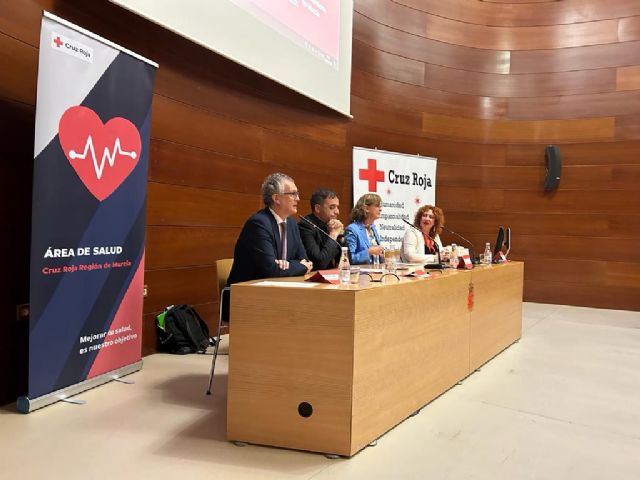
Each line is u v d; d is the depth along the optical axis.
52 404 2.64
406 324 2.57
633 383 3.31
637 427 2.58
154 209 3.77
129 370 3.19
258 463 2.06
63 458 2.05
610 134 6.60
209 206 4.25
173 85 3.89
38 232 2.53
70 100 2.66
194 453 2.13
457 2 6.83
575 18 6.76
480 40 6.94
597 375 3.48
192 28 3.77
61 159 2.63
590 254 6.65
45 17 2.49
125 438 2.25
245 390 2.24
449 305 3.07
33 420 2.43
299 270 2.99
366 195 4.09
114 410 2.58
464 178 6.94
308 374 2.16
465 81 6.90
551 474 2.06
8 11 2.70
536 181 6.89
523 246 6.92
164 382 3.05
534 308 6.44
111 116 2.91
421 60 6.61
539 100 6.89
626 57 6.55
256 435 2.22
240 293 2.25
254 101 4.67
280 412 2.20
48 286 2.60
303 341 2.17
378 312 2.30
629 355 4.05
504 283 4.12
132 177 3.09
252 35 4.36
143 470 1.97
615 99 6.59
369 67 6.14
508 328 4.26
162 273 3.85
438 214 4.39
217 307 4.36
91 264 2.84
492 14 6.95
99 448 2.15
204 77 4.15
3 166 2.68
